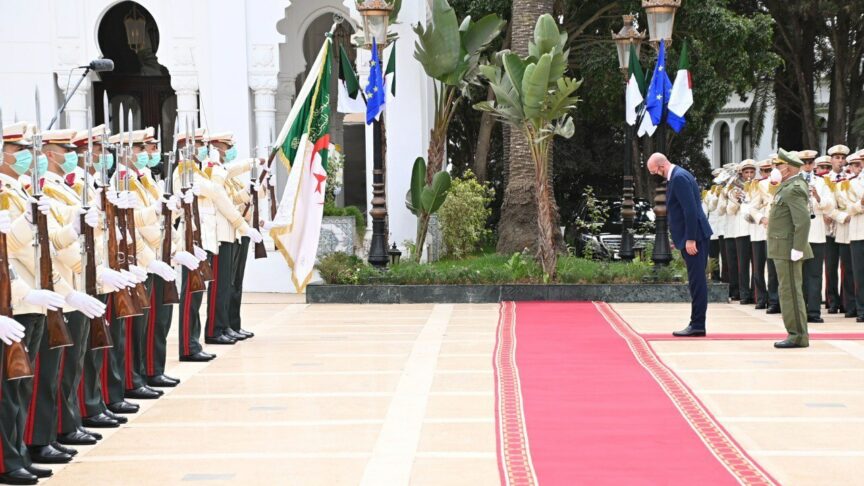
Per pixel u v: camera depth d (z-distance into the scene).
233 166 13.44
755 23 28.27
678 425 8.70
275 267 20.47
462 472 7.46
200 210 13.12
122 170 9.98
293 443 8.45
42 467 7.89
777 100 42.47
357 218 21.62
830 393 10.05
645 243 22.62
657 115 17.97
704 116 34.06
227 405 9.95
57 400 8.37
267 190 14.76
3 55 21.30
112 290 8.83
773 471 7.41
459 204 21.80
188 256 11.55
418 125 21.67
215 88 21.00
